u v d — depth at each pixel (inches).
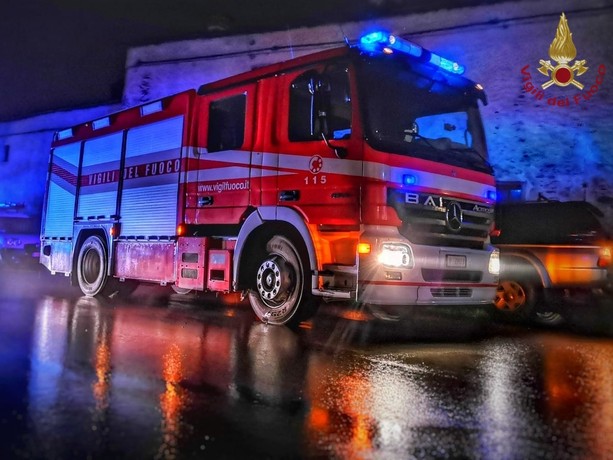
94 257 389.7
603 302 301.3
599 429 139.9
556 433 136.7
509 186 446.9
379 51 247.1
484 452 124.2
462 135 282.2
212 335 252.7
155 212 334.6
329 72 253.0
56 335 241.6
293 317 269.1
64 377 174.2
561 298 308.5
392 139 244.5
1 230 638.5
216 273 293.4
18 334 241.6
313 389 169.9
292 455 121.0
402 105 253.9
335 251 242.7
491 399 163.3
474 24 566.9
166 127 334.3
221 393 163.5
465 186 264.5
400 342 248.5
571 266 303.9
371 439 130.6
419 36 590.6
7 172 919.0
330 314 328.5
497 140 547.2
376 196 233.6
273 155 269.9
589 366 209.6
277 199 266.5
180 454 120.0
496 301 327.6
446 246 253.8
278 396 162.2
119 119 376.8
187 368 190.7
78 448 121.3
